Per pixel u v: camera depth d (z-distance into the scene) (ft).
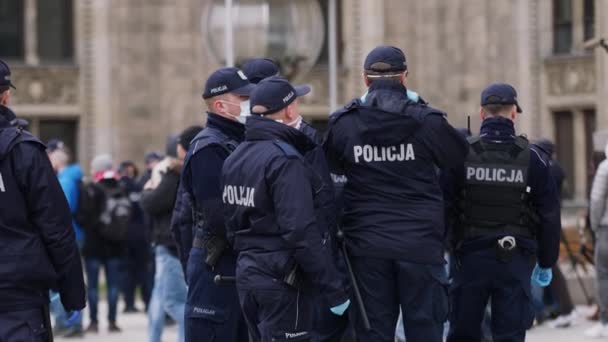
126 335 164.96
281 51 170.81
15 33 299.38
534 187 97.19
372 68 89.25
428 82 302.66
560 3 282.36
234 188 84.23
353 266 89.10
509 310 98.02
